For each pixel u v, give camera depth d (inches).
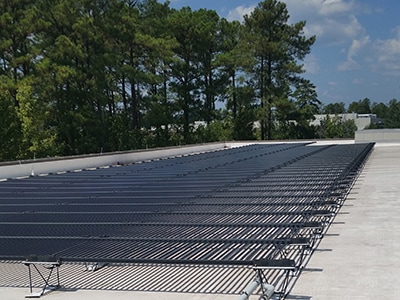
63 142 1612.9
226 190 438.6
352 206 423.8
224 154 1069.1
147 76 1770.4
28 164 796.6
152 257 225.8
